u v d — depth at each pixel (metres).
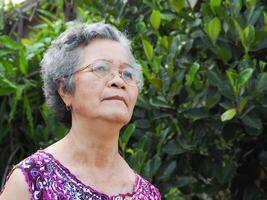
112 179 1.87
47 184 1.74
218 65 3.14
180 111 3.05
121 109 1.77
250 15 3.04
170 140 3.11
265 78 2.84
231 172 3.10
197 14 3.33
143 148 3.08
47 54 1.90
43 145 3.61
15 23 4.40
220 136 3.10
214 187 3.20
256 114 2.88
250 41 2.95
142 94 3.14
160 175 3.06
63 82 1.86
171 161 3.11
